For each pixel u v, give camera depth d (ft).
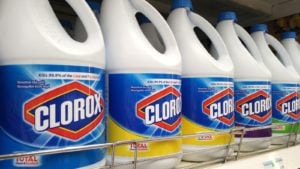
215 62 2.10
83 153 1.44
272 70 2.78
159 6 3.06
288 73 2.78
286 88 2.77
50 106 1.37
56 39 1.41
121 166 1.71
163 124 1.76
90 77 1.49
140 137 1.70
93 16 1.60
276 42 2.94
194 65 2.07
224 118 2.11
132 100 1.71
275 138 2.71
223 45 2.26
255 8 3.35
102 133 1.60
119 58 1.73
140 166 1.71
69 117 1.41
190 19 2.26
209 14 3.48
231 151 2.16
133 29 1.77
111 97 1.75
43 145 1.35
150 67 1.72
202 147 2.05
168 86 1.78
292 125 2.73
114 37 1.77
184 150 2.08
